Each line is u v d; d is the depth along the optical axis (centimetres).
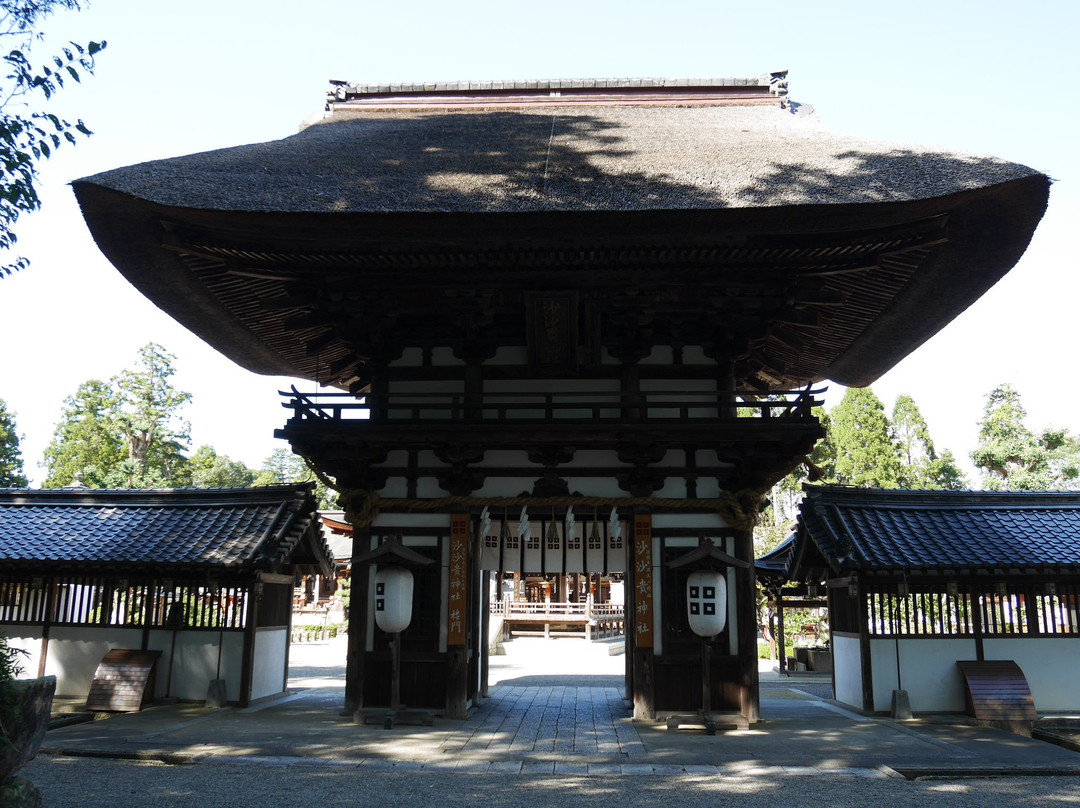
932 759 993
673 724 1177
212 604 1447
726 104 1806
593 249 1122
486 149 1354
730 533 1257
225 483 7088
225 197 1054
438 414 1316
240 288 1313
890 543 1405
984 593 1388
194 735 1122
